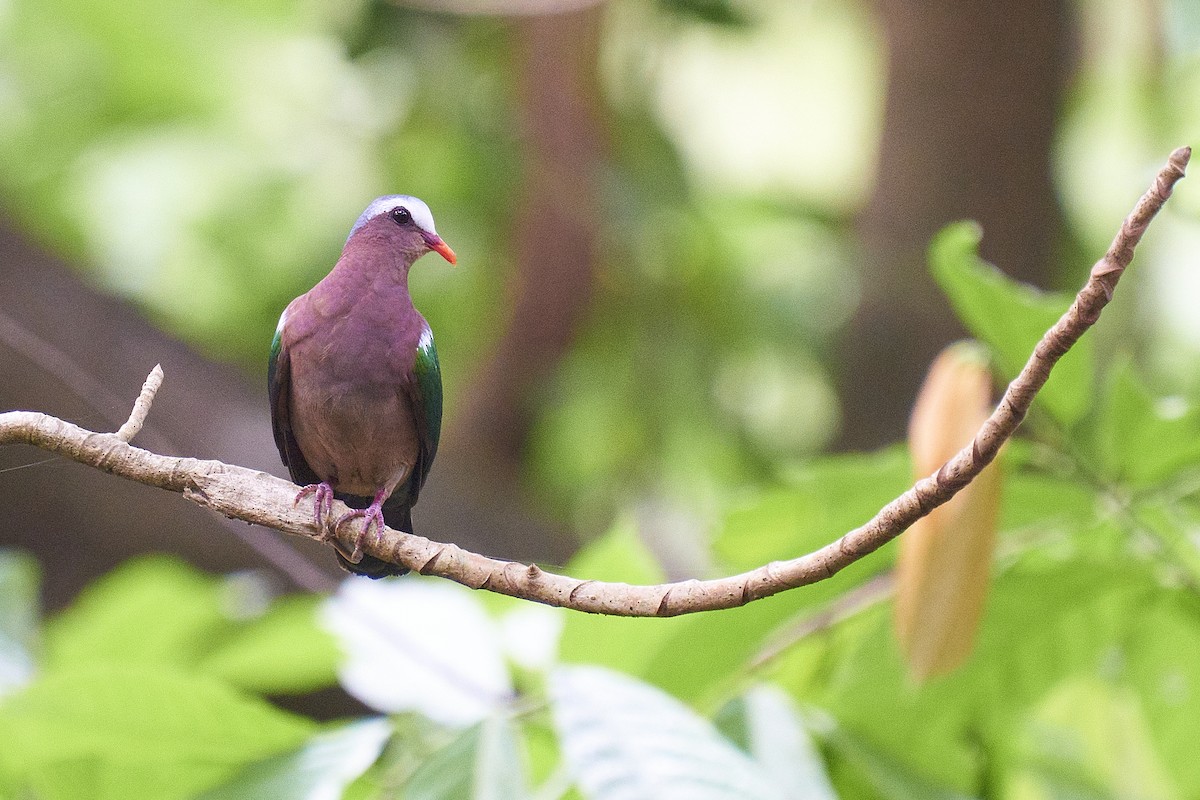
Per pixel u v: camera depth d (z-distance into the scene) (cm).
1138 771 823
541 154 1428
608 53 1486
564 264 1452
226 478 571
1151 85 1553
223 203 1723
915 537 628
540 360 1488
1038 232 1247
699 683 713
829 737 724
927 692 725
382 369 726
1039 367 442
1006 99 1223
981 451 454
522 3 1331
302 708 1084
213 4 1761
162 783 719
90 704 658
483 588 522
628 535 739
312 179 1698
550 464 1555
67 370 1120
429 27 1423
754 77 1977
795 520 807
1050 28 1228
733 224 1568
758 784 572
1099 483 684
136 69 1773
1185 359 1588
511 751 598
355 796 711
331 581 940
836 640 769
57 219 1752
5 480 1107
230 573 1141
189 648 905
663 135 1522
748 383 1572
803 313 1513
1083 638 760
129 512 1116
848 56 1945
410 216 764
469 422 1522
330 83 1666
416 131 1570
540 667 762
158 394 1160
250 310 1711
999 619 715
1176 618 746
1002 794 787
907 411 1245
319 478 788
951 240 658
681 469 1552
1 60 1748
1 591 793
